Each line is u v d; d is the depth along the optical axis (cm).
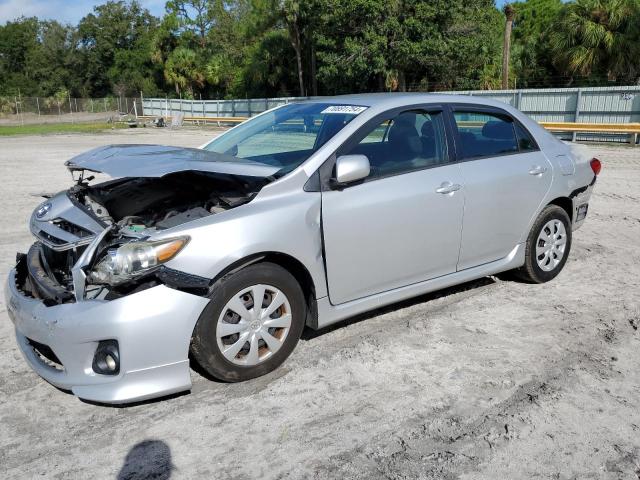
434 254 411
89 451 284
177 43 5462
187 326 303
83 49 6738
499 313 444
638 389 336
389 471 267
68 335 292
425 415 311
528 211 470
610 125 1794
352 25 3155
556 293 486
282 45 4203
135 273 288
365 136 381
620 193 951
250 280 325
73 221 343
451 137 425
